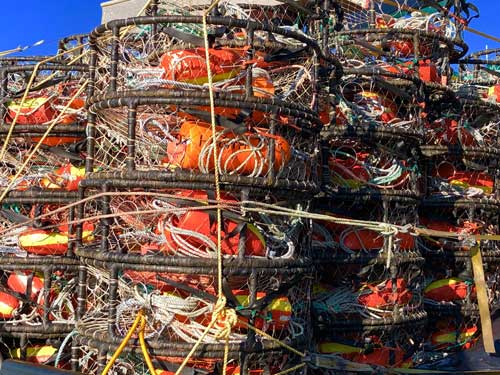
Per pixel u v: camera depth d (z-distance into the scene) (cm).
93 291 349
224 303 271
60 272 383
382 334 395
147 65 362
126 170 305
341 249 401
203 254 298
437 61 506
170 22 305
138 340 298
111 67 321
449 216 496
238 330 314
